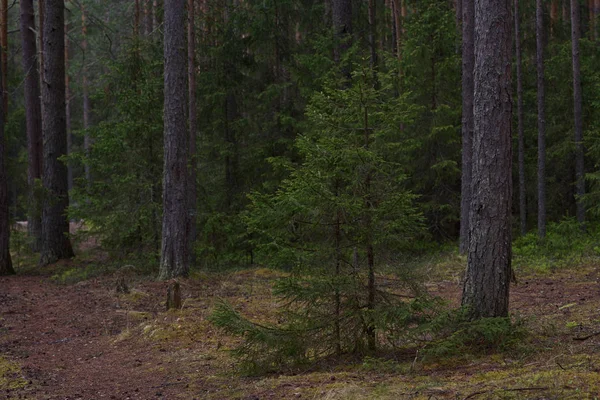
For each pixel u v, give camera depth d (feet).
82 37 107.04
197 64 61.31
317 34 58.34
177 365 25.75
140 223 52.95
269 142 60.90
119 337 31.42
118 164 53.11
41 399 21.44
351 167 22.45
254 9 64.75
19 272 58.13
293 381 20.38
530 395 15.49
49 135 63.05
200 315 34.22
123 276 47.44
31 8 76.13
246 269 51.88
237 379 22.15
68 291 45.39
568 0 84.02
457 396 16.19
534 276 42.75
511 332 22.03
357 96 22.91
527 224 68.39
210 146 62.18
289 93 64.49
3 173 57.57
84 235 54.29
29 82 77.56
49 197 61.98
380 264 22.45
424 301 21.26
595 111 63.10
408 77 59.67
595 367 17.29
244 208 59.88
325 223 22.34
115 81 56.70
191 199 56.39
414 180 62.13
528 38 72.90
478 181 23.52
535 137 69.15
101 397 21.50
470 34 52.01
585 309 29.37
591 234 57.06
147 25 88.07
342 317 22.30
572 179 67.10
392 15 74.95
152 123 53.67
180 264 46.75
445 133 59.41
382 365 20.92
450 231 65.77
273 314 33.86
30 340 31.78
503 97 23.32
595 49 64.95
